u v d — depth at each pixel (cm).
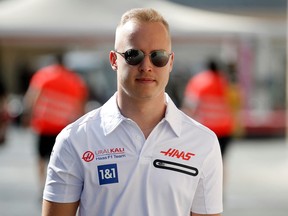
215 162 543
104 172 523
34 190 1798
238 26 2828
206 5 3784
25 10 2691
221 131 1667
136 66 521
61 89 1606
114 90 3247
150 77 522
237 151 2691
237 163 2352
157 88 527
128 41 523
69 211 536
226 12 3800
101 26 2631
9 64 4172
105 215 524
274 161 2394
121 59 528
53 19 2655
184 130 539
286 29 2906
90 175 525
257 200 1695
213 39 2936
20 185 1872
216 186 545
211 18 2823
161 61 522
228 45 3134
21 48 4159
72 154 530
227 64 3083
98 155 527
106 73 3309
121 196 521
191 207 546
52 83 1603
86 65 3306
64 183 532
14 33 2648
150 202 523
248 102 3112
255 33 2844
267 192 1809
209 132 546
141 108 532
